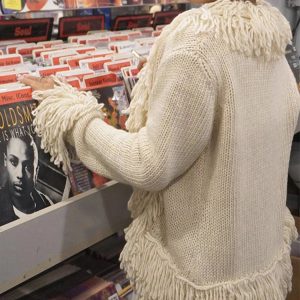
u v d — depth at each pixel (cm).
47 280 149
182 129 82
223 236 92
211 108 83
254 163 93
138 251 101
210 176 91
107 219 112
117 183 112
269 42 89
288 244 112
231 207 91
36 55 144
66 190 106
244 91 87
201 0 93
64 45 158
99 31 194
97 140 91
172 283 96
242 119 88
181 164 86
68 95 98
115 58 137
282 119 99
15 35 172
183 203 94
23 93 102
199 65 80
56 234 100
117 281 150
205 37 82
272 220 102
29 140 101
